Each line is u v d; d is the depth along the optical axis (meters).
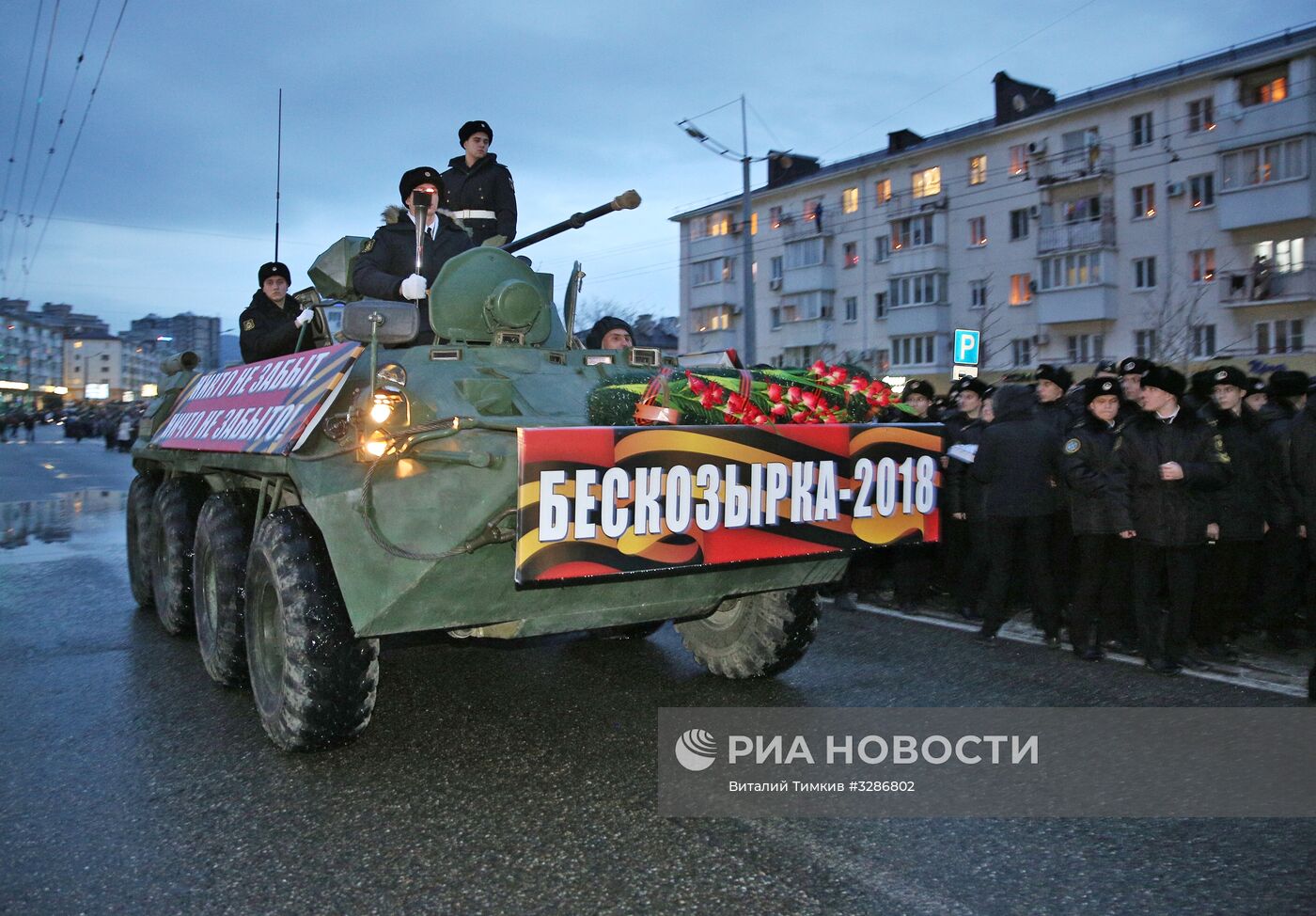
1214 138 27.56
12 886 2.99
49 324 153.88
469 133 6.38
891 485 4.17
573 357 4.73
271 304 6.57
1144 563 5.47
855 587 7.44
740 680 5.24
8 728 4.52
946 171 34.47
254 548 4.19
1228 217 27.27
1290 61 26.05
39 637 6.40
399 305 3.65
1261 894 2.91
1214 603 5.74
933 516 4.31
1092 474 5.52
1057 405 6.86
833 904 2.86
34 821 3.47
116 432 38.50
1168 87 28.30
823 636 6.31
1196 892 2.93
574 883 2.99
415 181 5.37
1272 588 6.00
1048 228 31.22
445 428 3.46
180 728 4.51
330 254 5.75
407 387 3.92
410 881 3.01
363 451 3.58
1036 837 3.32
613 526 3.41
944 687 5.11
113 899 2.90
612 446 3.40
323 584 3.94
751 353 24.81
